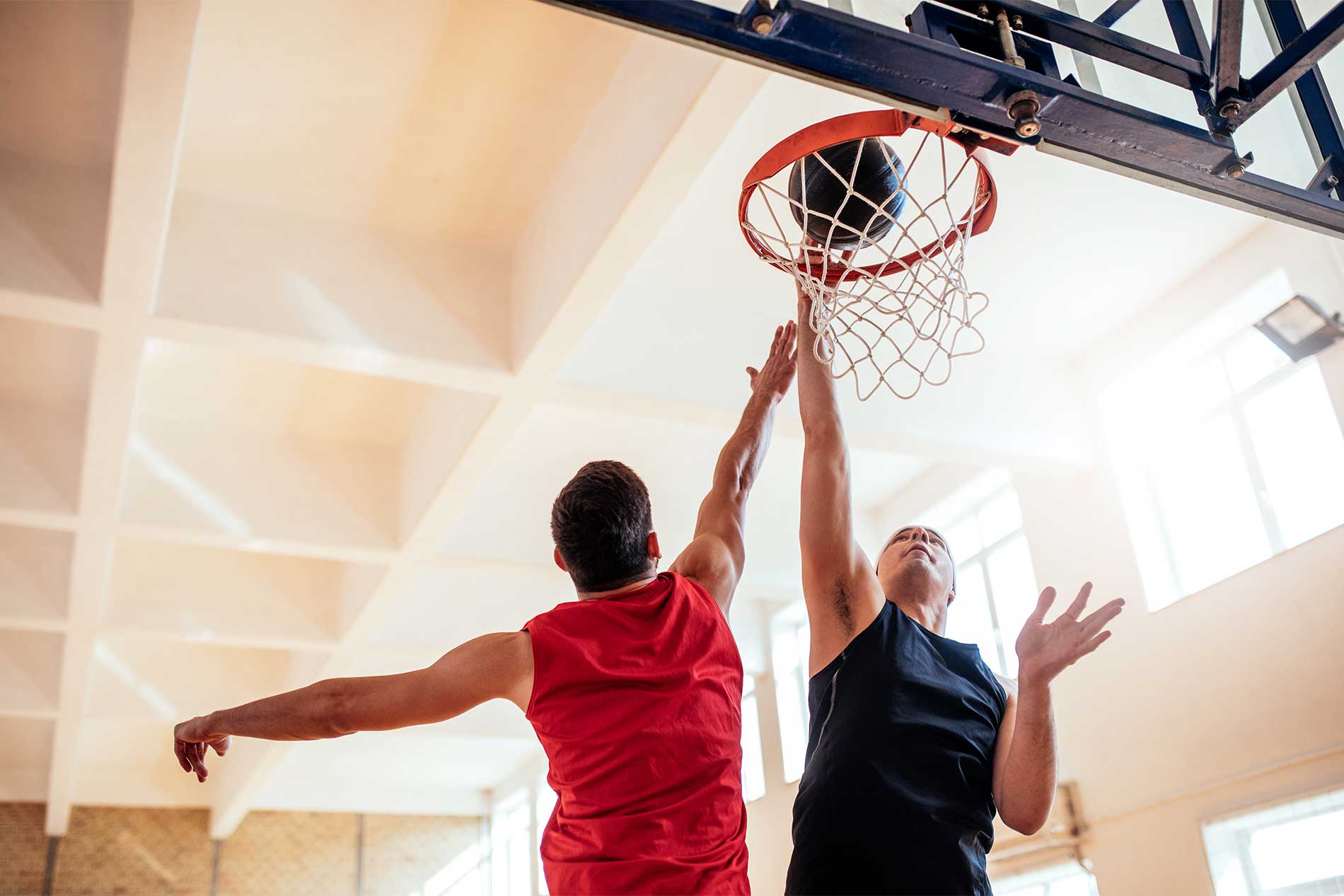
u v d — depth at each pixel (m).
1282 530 5.33
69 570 6.93
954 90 1.96
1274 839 4.96
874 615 2.10
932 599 2.34
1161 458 6.09
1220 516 5.70
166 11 3.20
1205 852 5.24
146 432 6.41
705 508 2.16
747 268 5.49
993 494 7.31
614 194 4.21
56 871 12.09
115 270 4.25
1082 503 6.35
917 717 1.95
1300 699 4.94
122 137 3.62
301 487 6.64
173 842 12.66
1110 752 5.87
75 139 4.48
